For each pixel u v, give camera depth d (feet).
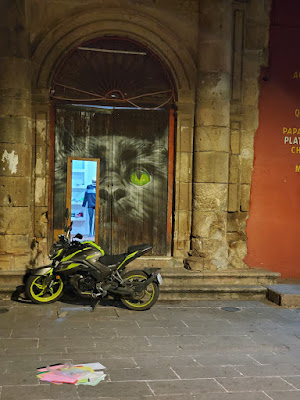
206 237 28.53
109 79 28.99
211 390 14.79
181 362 17.10
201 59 28.48
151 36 28.43
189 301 25.93
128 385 14.99
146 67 29.25
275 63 29.91
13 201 26.89
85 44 28.48
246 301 26.37
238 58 29.32
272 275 27.91
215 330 21.04
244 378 15.78
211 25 28.17
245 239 30.01
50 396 14.03
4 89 26.66
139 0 28.19
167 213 29.86
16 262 26.91
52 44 27.63
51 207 28.63
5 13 26.58
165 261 29.25
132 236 29.66
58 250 24.03
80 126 28.89
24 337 19.33
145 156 29.63
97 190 29.19
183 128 29.14
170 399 14.11
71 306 24.08
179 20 28.63
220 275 27.40
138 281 24.08
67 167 28.73
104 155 29.27
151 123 29.58
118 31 28.27
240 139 29.66
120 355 17.62
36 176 28.07
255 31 29.48
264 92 29.89
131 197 29.60
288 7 29.86
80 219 29.14
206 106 28.37
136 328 20.98
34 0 27.43
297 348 18.95
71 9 27.76
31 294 24.18
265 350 18.63
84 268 23.54
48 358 17.08
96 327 20.94
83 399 13.94
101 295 24.06
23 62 26.86
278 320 22.88
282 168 30.25
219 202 28.58
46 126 27.99
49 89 27.81
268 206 30.19
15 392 14.21
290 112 30.19
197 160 28.71
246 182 29.91
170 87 29.37
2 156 26.76
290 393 14.70
